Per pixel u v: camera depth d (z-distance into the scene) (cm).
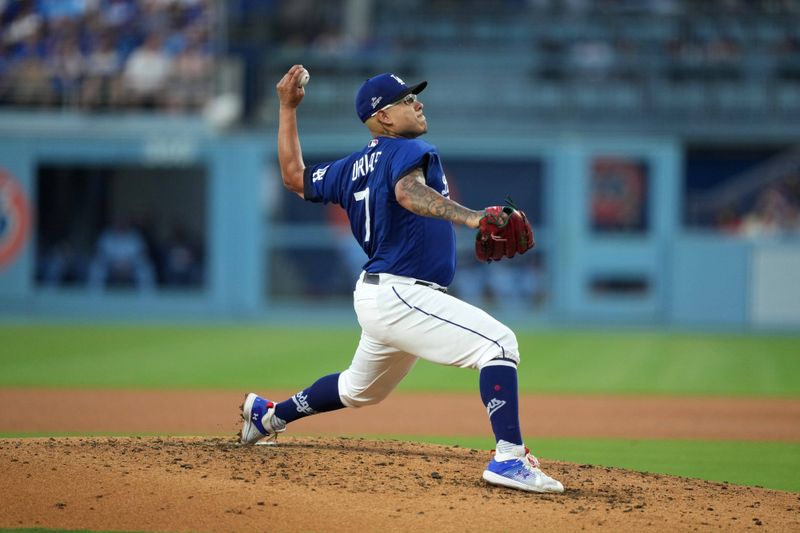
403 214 1766
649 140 7650
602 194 7719
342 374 1958
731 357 5659
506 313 7744
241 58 8619
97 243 8056
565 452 2762
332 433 3073
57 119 8081
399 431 3127
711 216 8844
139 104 8131
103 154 7944
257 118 8212
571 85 8219
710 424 3359
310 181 1936
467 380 4688
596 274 7712
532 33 9031
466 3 9181
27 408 3556
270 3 9100
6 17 8188
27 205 7938
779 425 3347
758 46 8750
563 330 7425
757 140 8250
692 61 8388
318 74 8294
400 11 9200
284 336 6581
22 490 1681
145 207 8075
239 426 3177
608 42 8875
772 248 7450
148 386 4203
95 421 3272
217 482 1742
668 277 7631
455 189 7925
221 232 7931
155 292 8056
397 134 1833
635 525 1617
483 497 1730
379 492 1736
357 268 7875
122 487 1703
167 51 8212
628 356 5684
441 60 8869
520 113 8131
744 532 1608
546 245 7756
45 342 6119
